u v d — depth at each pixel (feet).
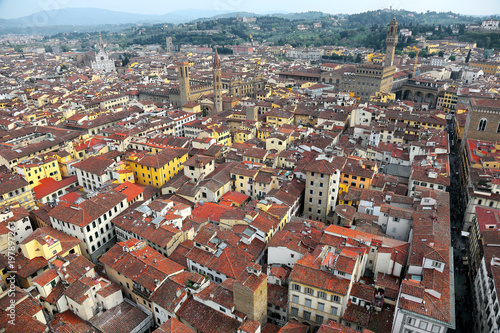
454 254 391.04
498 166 471.62
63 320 280.51
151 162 490.90
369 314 260.62
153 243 339.36
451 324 223.10
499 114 558.97
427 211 345.72
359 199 410.52
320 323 272.51
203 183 447.42
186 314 270.26
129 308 291.38
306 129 637.71
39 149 535.60
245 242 335.88
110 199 394.73
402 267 298.15
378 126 615.16
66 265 305.94
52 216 371.97
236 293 255.91
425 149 529.04
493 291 261.65
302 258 288.92
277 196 399.24
